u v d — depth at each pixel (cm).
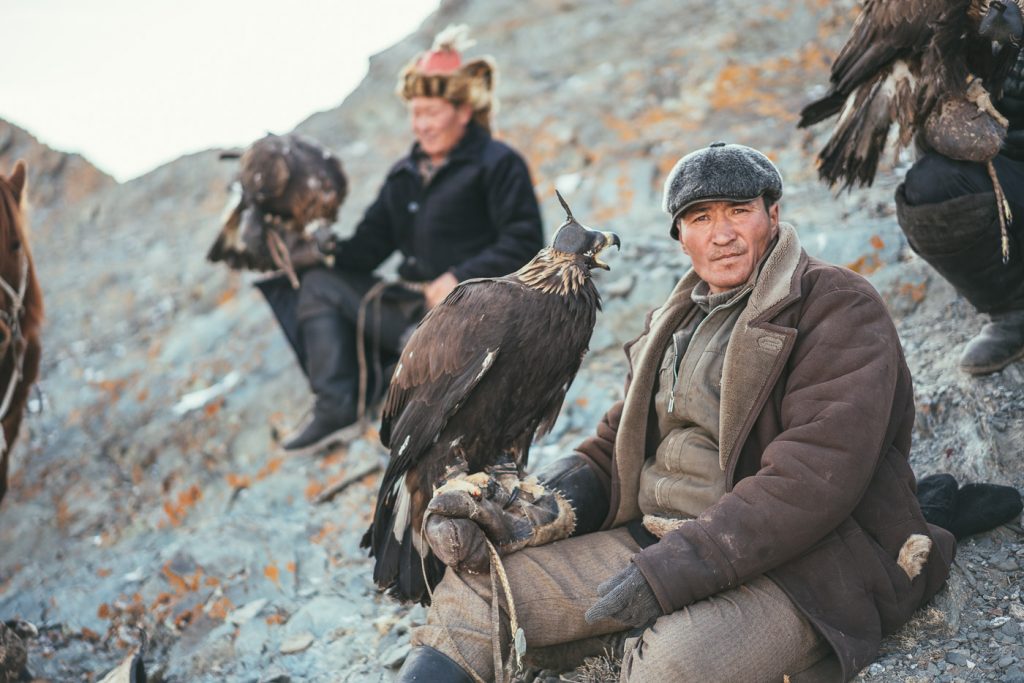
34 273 346
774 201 237
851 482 212
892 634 236
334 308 436
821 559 221
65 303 667
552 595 234
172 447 479
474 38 766
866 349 220
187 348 562
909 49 274
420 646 228
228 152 439
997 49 269
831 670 222
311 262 435
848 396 215
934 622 236
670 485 239
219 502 433
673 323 246
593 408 400
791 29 645
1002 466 285
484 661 225
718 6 704
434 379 241
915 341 354
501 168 415
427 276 438
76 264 719
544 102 652
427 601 258
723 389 228
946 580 243
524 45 732
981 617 241
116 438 505
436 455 246
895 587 226
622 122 604
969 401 308
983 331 313
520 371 238
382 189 446
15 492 493
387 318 437
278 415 474
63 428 537
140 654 291
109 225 771
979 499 268
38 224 794
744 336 227
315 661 313
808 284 229
